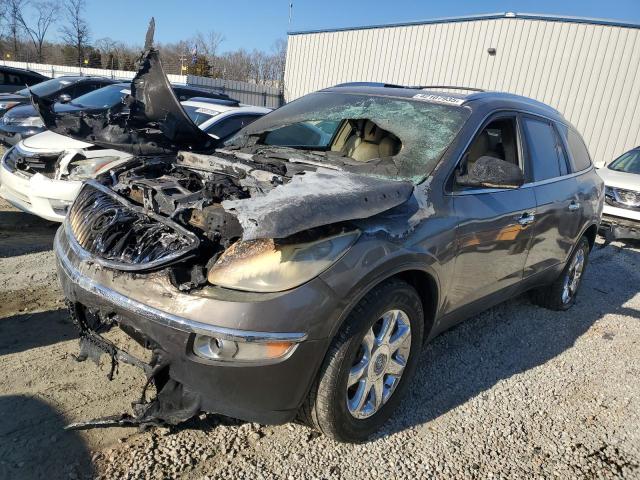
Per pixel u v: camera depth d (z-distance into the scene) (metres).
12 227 5.89
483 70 17.08
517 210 3.54
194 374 2.23
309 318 2.25
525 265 3.91
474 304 3.50
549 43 15.80
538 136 4.07
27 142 5.52
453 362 3.78
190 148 3.91
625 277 6.62
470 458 2.77
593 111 15.28
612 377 3.85
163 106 3.88
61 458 2.40
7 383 2.90
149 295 2.28
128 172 3.30
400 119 3.44
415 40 18.55
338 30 20.52
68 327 3.61
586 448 2.98
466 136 3.26
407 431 2.93
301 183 2.54
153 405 2.36
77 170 5.14
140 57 3.87
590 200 4.80
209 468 2.46
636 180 8.50
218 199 2.73
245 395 2.25
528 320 4.73
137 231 2.55
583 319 4.95
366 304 2.51
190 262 2.35
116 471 2.37
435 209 2.89
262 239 2.31
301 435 2.77
